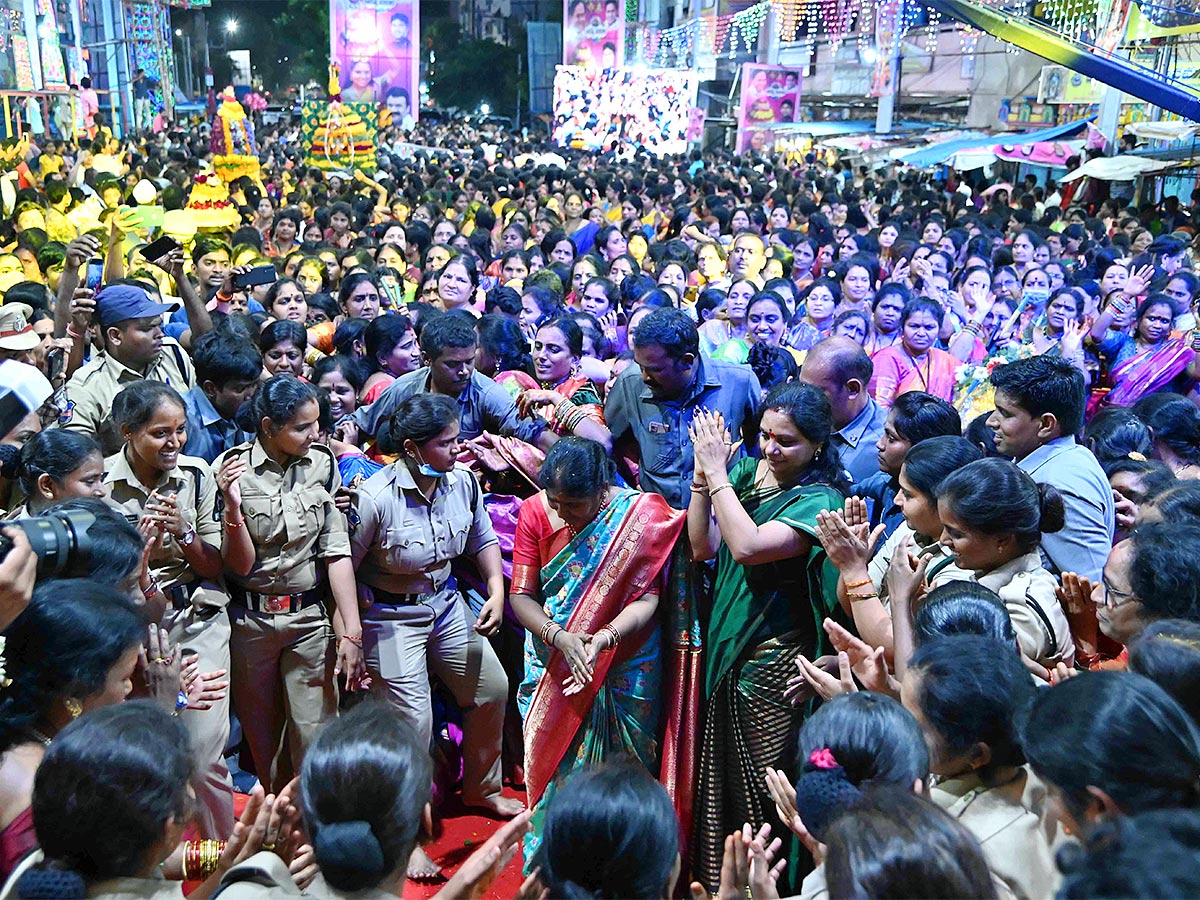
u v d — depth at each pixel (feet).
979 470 9.23
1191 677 7.20
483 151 86.43
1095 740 5.97
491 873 7.03
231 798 11.23
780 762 10.90
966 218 48.24
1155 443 14.70
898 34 72.18
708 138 113.09
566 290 27.94
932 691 7.10
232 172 54.95
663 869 6.02
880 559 11.00
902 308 22.61
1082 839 5.47
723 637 10.98
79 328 15.15
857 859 5.18
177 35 167.73
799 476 10.88
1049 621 9.07
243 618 11.92
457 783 13.93
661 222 49.34
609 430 13.67
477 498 12.77
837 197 57.16
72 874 5.94
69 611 7.40
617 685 11.35
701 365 13.51
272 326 16.52
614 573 11.00
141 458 11.30
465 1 173.68
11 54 72.59
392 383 15.07
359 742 6.42
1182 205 54.29
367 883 6.19
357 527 11.94
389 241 33.01
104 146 64.28
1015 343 23.41
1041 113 74.33
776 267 30.32
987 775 7.08
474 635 12.91
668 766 11.25
